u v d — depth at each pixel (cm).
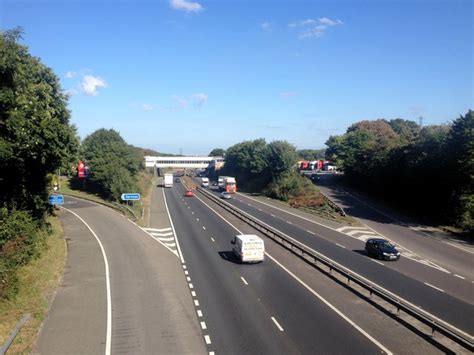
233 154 14888
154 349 1847
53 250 3697
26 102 2988
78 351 1823
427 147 6700
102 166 8788
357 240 4700
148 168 18200
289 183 9400
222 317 2216
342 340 1928
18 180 3622
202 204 8112
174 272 3156
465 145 5597
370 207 7225
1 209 3112
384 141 8862
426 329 2056
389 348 1850
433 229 5450
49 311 2302
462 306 2469
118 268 3262
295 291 2675
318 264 3409
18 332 1970
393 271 3328
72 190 9750
